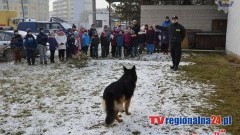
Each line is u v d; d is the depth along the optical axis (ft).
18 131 18.61
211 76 33.35
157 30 53.78
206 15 66.28
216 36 62.08
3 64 45.09
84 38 48.08
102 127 18.86
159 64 41.96
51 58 45.50
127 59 48.32
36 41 43.78
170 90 27.32
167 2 69.26
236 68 38.81
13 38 45.78
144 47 56.75
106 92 18.06
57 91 27.89
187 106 22.67
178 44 36.11
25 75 36.01
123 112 21.40
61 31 46.39
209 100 24.14
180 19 67.31
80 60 43.09
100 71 37.55
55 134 17.97
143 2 69.51
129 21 113.70
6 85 30.86
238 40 47.01
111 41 50.72
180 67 39.24
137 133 17.94
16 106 23.67
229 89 27.58
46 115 21.33
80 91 27.63
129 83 19.88
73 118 20.54
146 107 22.53
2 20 111.86
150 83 30.07
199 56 52.65
